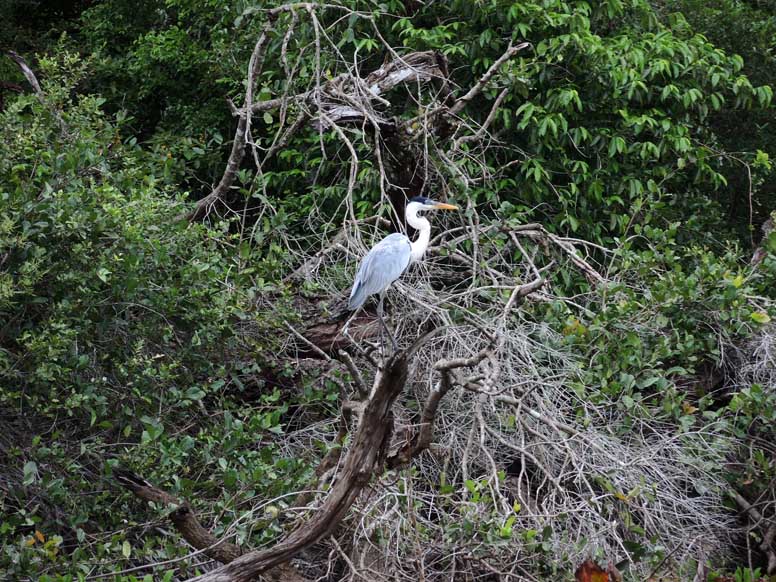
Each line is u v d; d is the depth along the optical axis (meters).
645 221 13.95
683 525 10.93
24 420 10.03
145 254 10.75
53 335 9.34
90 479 9.97
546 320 12.41
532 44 15.77
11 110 11.58
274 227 12.67
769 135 19.56
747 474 11.57
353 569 8.71
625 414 11.55
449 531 8.79
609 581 8.83
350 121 13.58
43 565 8.48
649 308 12.65
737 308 12.32
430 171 14.26
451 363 8.09
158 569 9.06
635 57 15.55
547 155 15.95
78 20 22.00
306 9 12.88
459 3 15.60
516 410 10.20
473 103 16.14
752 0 21.67
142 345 10.02
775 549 11.48
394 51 14.89
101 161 11.52
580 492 10.43
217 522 9.23
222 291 11.32
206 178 17.89
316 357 12.59
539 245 14.28
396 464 9.06
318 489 9.17
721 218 17.48
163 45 18.28
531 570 9.24
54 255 10.15
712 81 15.95
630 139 16.12
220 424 10.90
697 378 12.85
